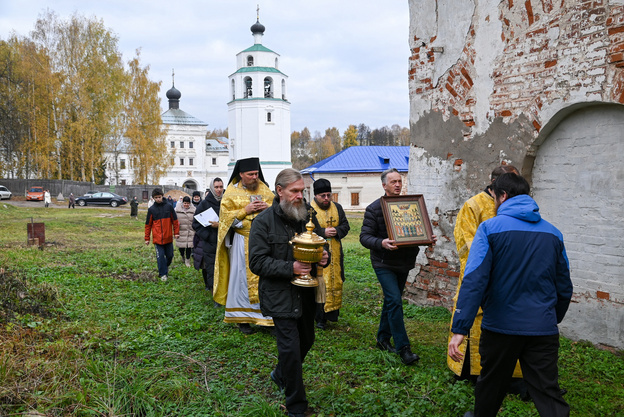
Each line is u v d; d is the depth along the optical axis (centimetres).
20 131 4756
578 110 550
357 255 1388
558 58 548
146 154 5319
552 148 582
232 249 627
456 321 309
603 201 531
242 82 6188
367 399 401
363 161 5225
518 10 592
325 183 644
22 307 641
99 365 448
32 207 3984
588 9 516
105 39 5012
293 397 376
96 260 1194
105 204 4588
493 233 316
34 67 4647
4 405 370
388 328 531
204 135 8606
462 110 674
